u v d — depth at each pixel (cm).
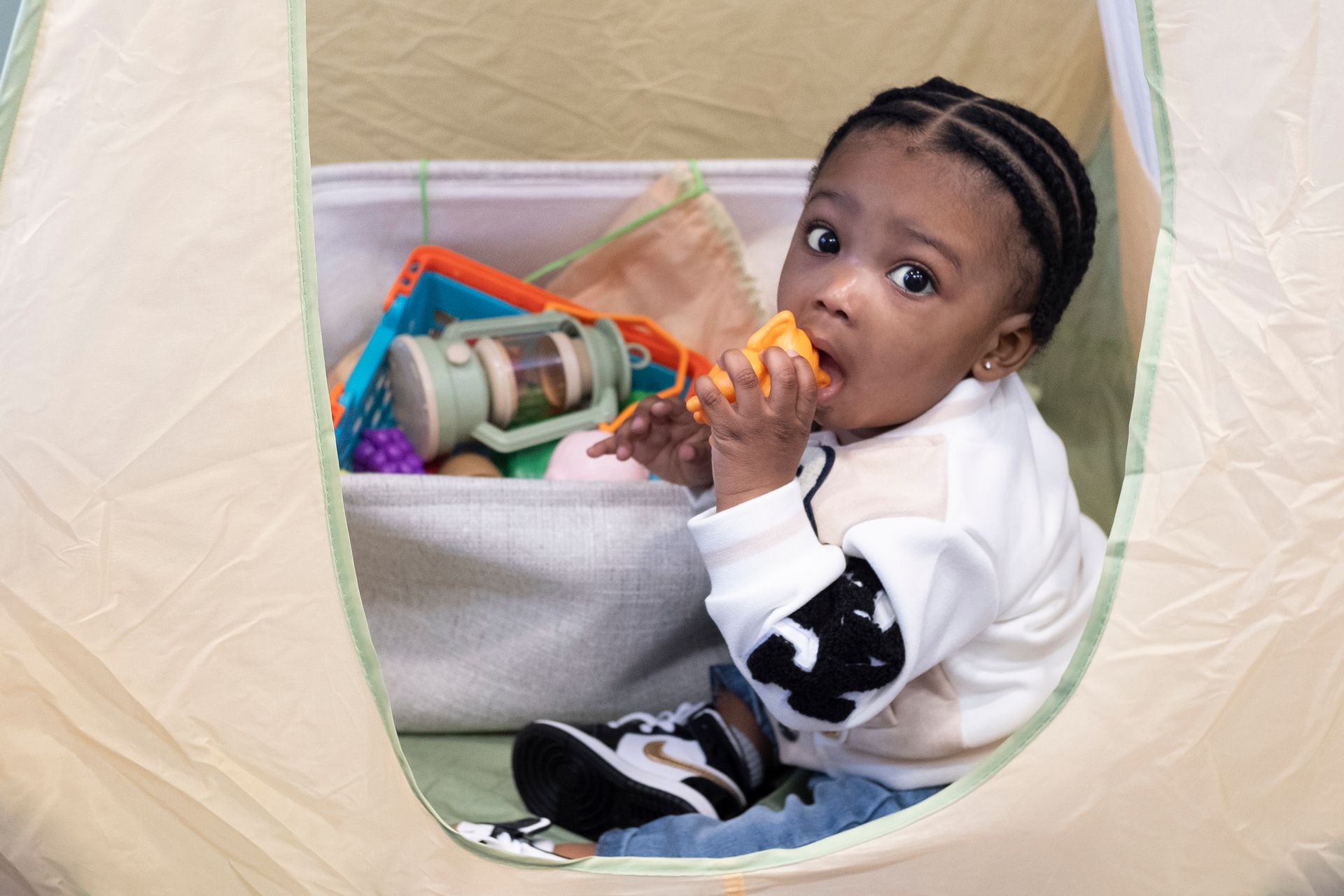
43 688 63
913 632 70
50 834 66
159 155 58
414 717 92
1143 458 64
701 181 124
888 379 76
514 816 86
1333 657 69
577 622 90
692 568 89
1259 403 64
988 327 77
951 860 68
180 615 62
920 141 74
